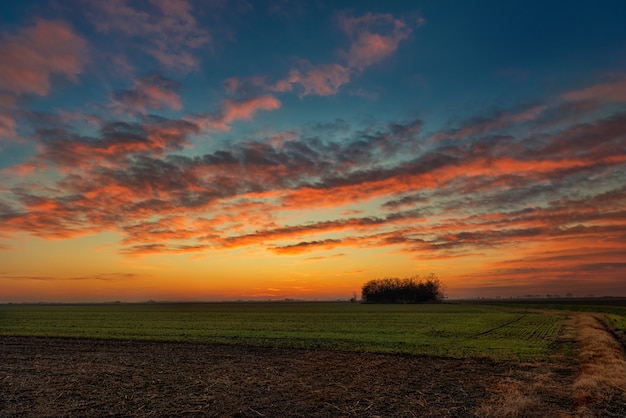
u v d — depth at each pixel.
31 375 17.09
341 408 12.07
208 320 58.75
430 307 110.44
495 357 21.81
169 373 17.61
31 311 98.56
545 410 11.49
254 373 17.66
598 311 80.19
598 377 15.20
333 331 39.03
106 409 11.95
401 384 15.34
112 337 33.31
